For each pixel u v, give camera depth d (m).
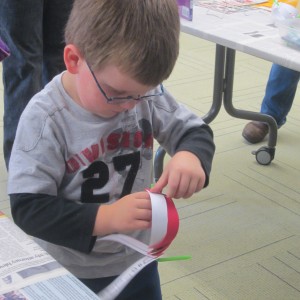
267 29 1.53
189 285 1.57
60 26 1.93
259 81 3.22
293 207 1.99
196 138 0.95
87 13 0.77
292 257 1.71
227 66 2.02
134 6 0.74
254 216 1.92
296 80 2.36
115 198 0.94
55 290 0.57
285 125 2.66
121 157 0.93
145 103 0.95
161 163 1.98
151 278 1.02
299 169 2.25
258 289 1.56
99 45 0.75
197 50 3.69
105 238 0.81
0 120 2.55
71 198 0.90
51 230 0.77
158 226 0.73
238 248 1.74
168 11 0.77
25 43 1.81
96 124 0.87
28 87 1.86
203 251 1.72
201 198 2.01
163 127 0.99
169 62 0.77
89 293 0.57
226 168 2.23
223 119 2.67
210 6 1.78
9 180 0.81
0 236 0.66
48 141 0.82
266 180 2.16
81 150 0.87
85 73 0.80
